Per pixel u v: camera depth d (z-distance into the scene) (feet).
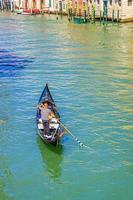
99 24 233.35
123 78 107.04
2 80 106.42
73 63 126.82
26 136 70.85
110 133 72.13
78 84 101.96
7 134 71.67
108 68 119.14
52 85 101.45
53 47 158.92
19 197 54.08
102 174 59.47
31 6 341.62
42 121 68.13
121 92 94.73
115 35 186.09
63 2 295.48
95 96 91.81
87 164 62.08
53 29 217.97
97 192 55.21
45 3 320.29
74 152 65.51
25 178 58.34
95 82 103.55
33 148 66.59
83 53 143.84
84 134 71.72
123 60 130.21
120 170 60.44
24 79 107.45
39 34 199.72
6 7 388.98
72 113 81.30
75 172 60.03
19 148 66.69
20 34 201.26
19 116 80.07
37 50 152.97
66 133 71.72
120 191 55.42
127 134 71.72
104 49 151.12
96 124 75.87
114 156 64.39
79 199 53.83
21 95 93.45
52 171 60.08
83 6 263.90
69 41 173.27
